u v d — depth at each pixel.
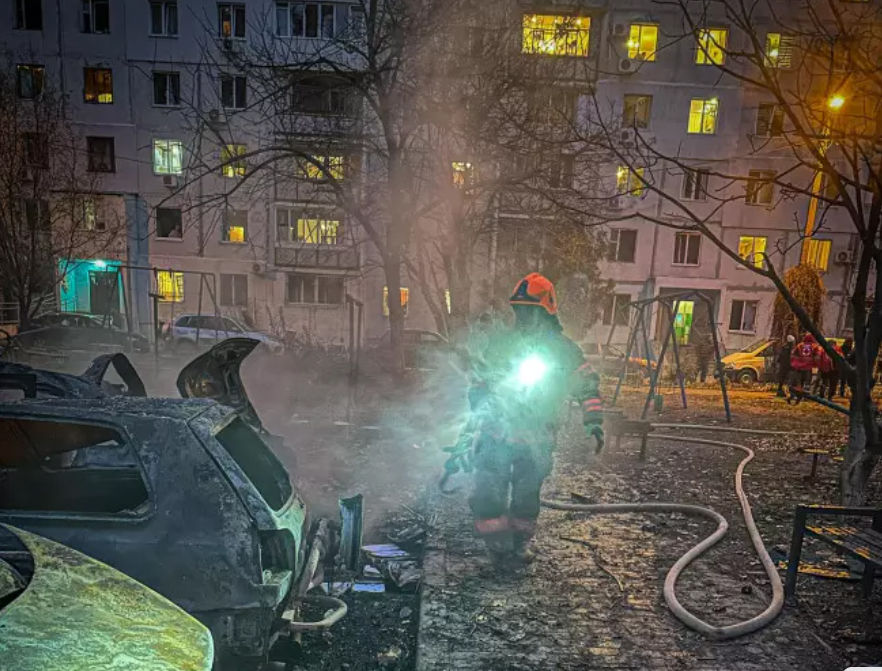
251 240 25.83
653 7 24.92
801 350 14.88
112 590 1.87
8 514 2.54
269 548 2.66
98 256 26.28
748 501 6.11
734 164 26.47
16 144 14.41
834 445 9.33
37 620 1.59
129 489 3.71
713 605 3.80
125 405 2.80
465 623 3.47
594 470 7.28
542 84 10.64
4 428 3.30
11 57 22.75
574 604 3.75
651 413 12.09
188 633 1.81
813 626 3.57
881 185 3.53
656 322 28.03
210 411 2.88
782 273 27.44
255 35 25.23
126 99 26.20
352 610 3.81
